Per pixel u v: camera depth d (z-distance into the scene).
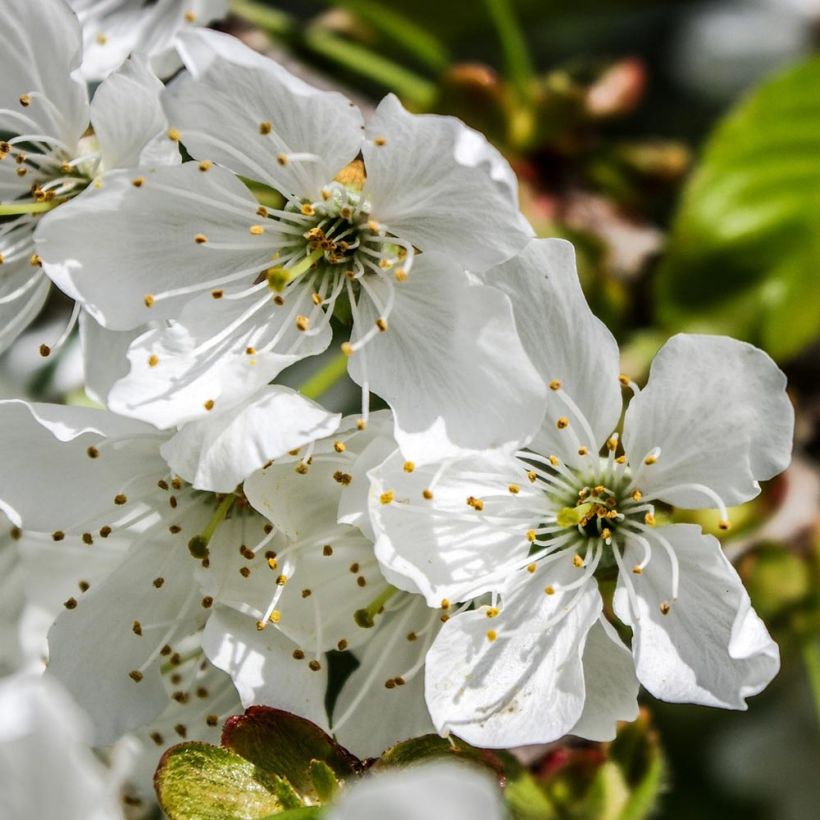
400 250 0.19
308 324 0.19
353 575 0.19
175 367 0.18
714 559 0.18
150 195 0.19
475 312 0.18
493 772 0.18
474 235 0.18
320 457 0.18
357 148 0.19
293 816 0.17
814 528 0.20
